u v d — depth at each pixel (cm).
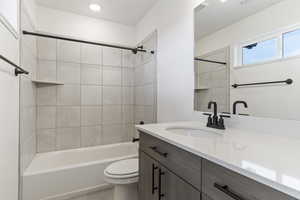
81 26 239
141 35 253
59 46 227
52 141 224
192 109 154
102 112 257
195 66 151
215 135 107
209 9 138
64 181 171
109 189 191
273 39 97
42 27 215
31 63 189
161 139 96
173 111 179
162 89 198
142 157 124
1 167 110
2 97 110
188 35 157
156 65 210
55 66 224
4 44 113
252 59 109
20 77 151
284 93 93
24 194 154
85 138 245
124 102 274
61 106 229
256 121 106
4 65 114
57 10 224
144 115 242
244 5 114
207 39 140
